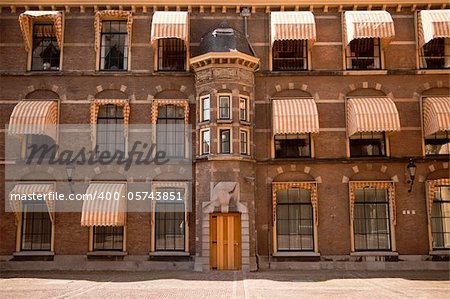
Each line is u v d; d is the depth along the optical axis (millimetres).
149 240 20609
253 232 20125
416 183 20891
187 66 21641
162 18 20984
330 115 21328
